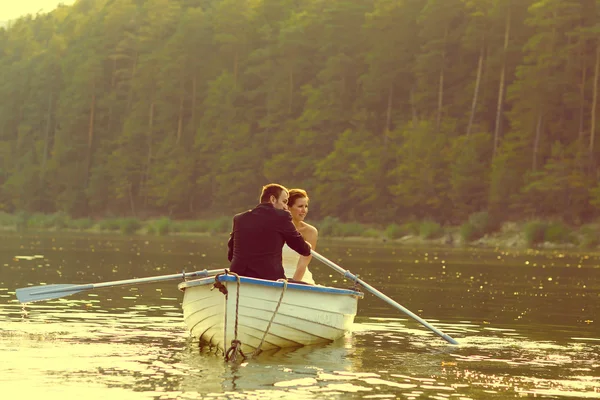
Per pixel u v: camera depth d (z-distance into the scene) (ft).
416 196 380.17
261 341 49.16
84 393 37.19
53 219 473.26
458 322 66.90
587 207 336.90
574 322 67.26
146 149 552.41
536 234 297.74
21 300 53.31
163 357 47.06
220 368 44.04
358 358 48.47
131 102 586.45
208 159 509.35
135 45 596.70
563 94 362.53
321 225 387.75
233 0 540.93
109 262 136.56
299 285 50.16
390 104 442.91
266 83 505.25
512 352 51.78
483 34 403.75
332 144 458.50
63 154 585.22
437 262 160.66
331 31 476.95
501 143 380.78
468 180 359.25
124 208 549.54
